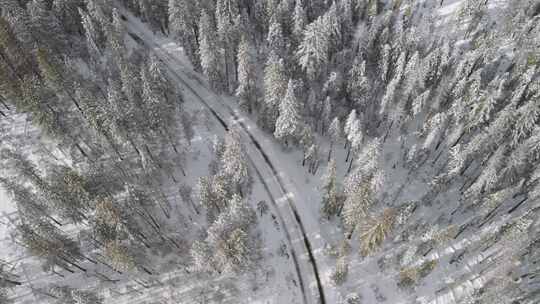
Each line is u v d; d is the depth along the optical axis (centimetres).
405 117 5756
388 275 4631
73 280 4566
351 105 5778
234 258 4066
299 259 4844
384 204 5197
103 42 6700
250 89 5794
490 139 4809
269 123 5675
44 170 5112
